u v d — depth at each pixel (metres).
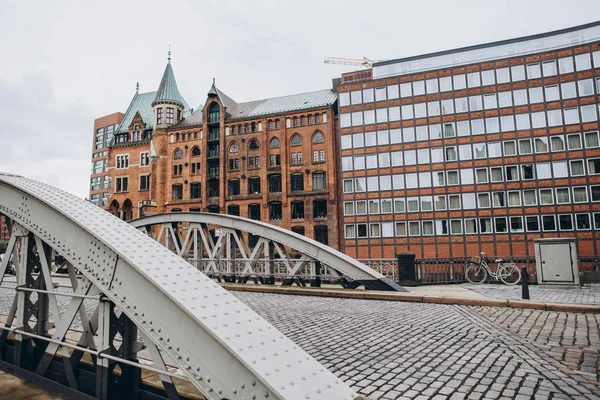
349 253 45.19
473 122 42.53
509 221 40.41
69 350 4.08
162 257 3.15
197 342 2.47
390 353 5.90
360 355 5.79
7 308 10.52
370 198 45.12
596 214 37.78
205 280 2.99
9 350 5.02
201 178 55.16
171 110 61.00
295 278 14.91
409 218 43.53
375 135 45.72
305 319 8.95
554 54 40.50
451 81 43.69
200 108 69.00
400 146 44.72
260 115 52.38
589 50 39.41
